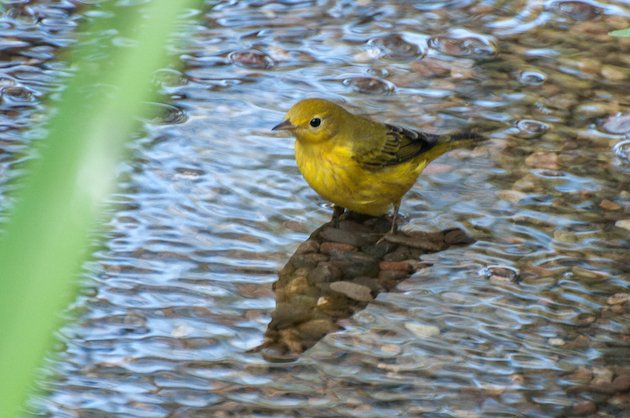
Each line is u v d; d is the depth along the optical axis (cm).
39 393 789
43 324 75
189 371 838
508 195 1146
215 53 1450
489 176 1187
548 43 1505
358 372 841
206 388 816
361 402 800
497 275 997
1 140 1193
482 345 884
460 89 1380
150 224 1067
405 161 1066
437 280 990
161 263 1002
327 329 906
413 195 1155
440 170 1205
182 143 1231
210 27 1516
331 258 1026
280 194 1148
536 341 891
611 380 834
